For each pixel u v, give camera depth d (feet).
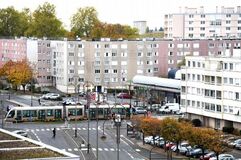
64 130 614.75
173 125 498.69
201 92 640.58
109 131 611.47
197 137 475.31
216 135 477.77
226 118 608.19
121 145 536.83
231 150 506.89
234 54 646.33
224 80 611.06
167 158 469.98
